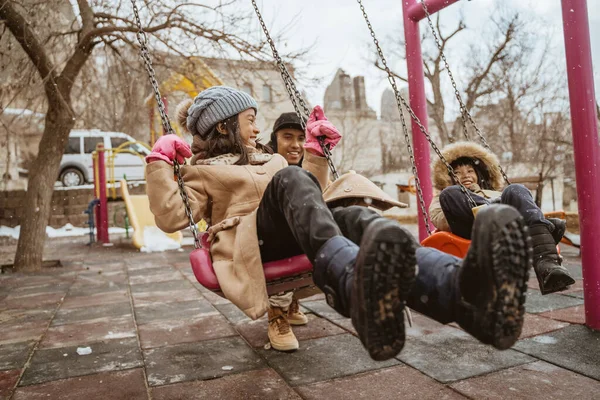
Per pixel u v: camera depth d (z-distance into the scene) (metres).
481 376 1.91
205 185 1.89
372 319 1.05
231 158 2.00
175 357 2.35
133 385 1.99
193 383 1.99
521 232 1.02
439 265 1.16
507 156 16.72
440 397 1.74
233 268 1.64
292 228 1.37
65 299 4.19
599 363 1.99
